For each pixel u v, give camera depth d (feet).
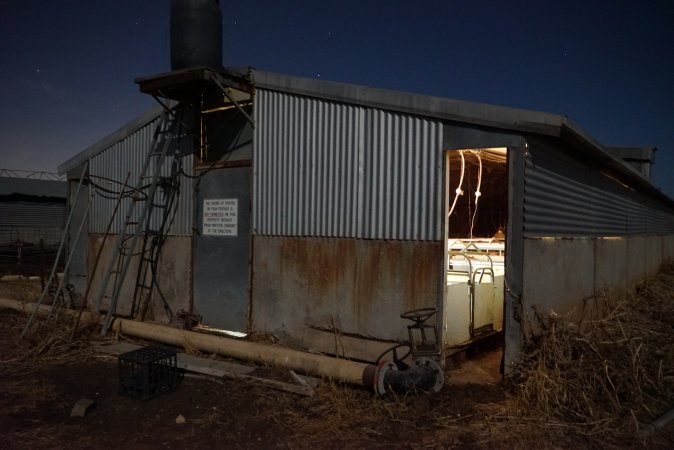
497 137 18.89
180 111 29.04
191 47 26.35
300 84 24.20
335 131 23.22
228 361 22.27
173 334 24.52
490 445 14.39
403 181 21.06
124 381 18.45
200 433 15.40
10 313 32.12
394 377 17.58
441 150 20.15
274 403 17.51
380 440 14.85
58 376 20.61
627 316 23.81
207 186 28.53
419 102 20.40
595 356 17.83
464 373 21.03
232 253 27.25
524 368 17.87
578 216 24.90
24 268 58.80
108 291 33.91
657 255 50.52
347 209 22.70
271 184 25.57
